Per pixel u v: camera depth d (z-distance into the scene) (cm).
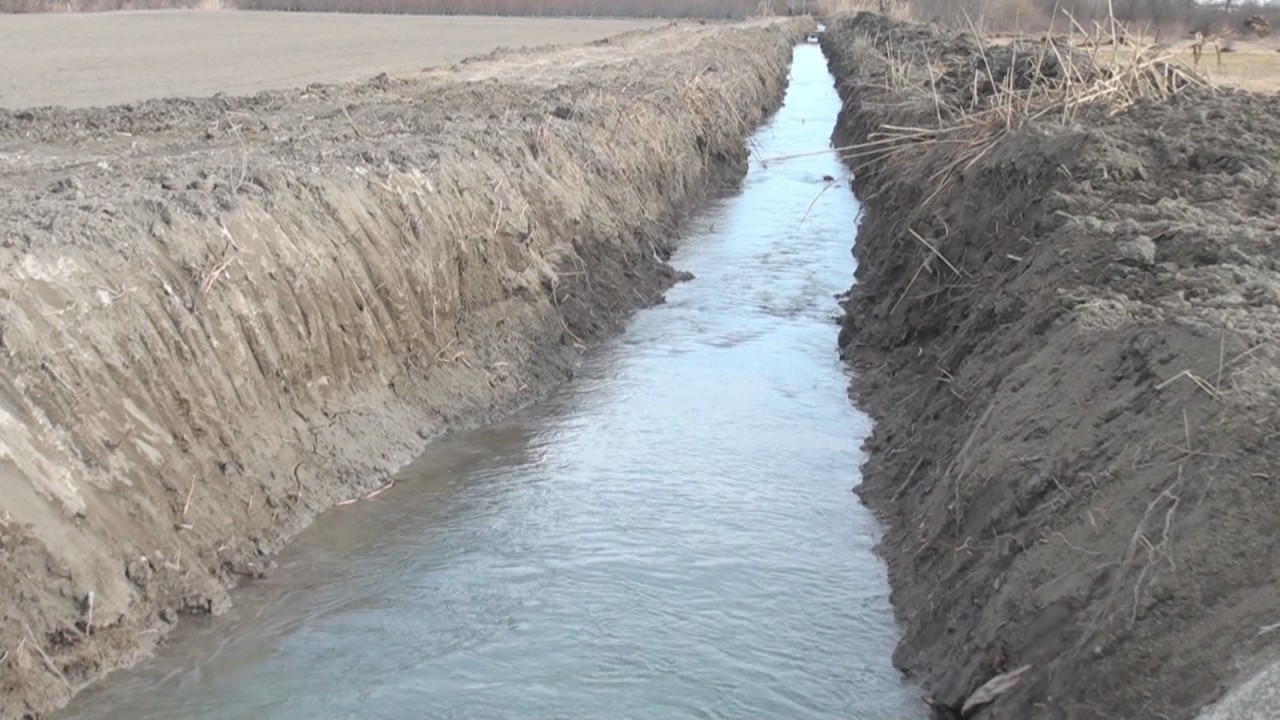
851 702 673
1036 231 988
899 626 748
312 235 985
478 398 1109
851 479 988
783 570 828
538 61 3048
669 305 1497
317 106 1819
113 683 667
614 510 920
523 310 1239
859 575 823
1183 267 795
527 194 1337
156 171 1062
